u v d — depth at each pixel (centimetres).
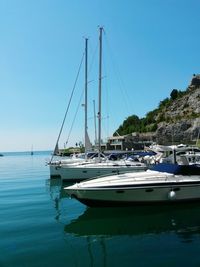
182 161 1855
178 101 12762
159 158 2628
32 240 1144
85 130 3472
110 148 7200
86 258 965
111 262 932
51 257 977
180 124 9200
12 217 1501
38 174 3891
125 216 1469
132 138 8612
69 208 1708
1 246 1080
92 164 2678
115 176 1691
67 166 2645
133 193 1543
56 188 2536
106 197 1535
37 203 1869
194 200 1622
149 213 1512
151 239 1141
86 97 3488
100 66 2881
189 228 1273
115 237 1176
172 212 1523
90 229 1284
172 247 1052
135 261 935
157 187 1555
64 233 1230
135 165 2655
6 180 3172
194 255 975
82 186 1546
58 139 3297
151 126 11119
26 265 913
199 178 1641
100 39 2906
